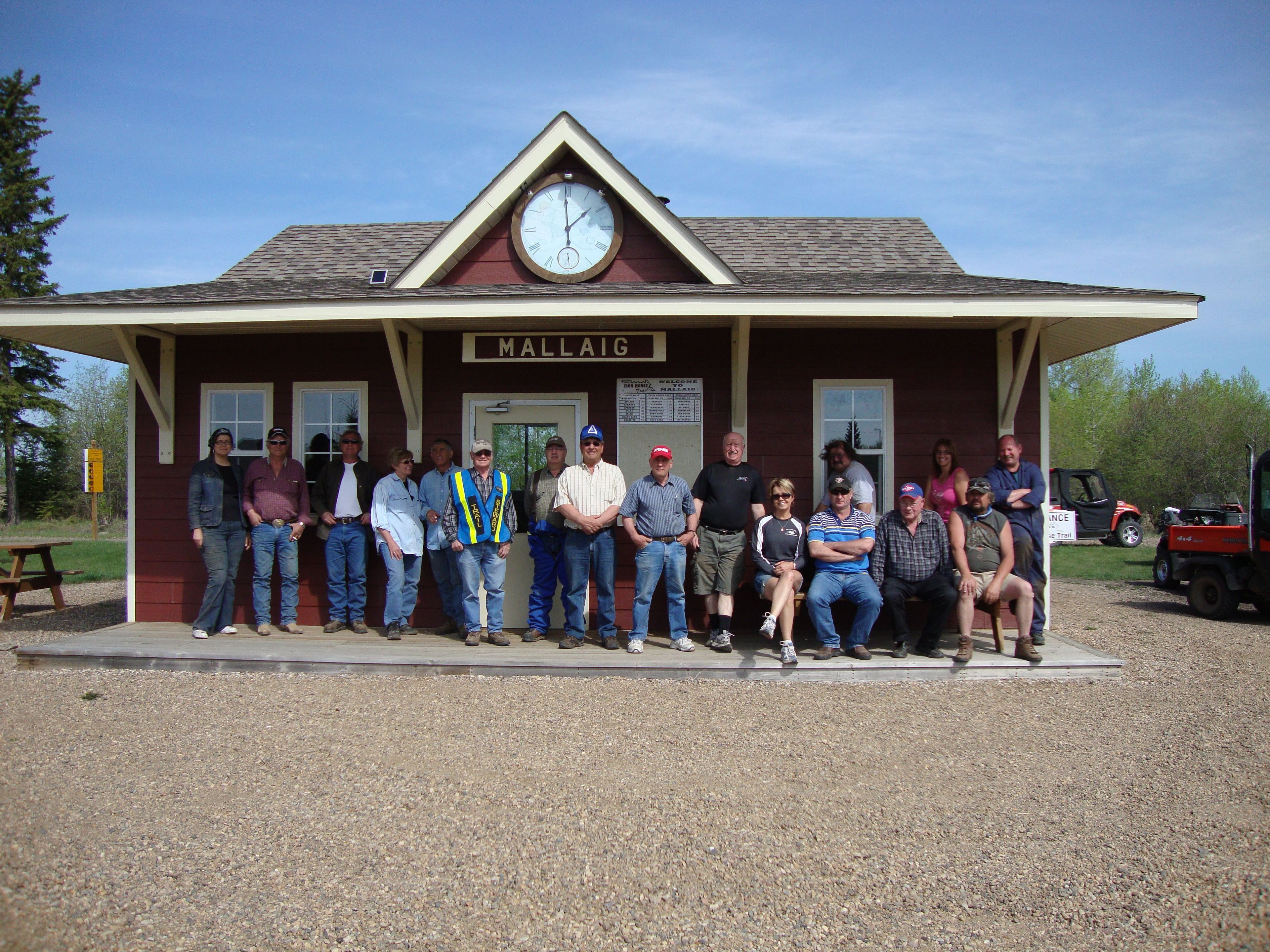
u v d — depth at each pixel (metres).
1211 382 36.38
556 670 6.72
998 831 4.01
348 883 3.45
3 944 2.96
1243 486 32.97
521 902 3.32
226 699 6.11
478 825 4.00
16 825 3.96
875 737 5.34
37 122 35.38
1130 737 5.40
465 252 8.24
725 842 3.85
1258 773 4.81
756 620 8.10
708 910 3.28
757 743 5.19
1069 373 40.56
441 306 7.07
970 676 6.77
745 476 7.23
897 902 3.36
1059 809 4.27
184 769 4.72
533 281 8.26
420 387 8.32
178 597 8.47
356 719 5.63
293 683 6.54
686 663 6.70
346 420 8.50
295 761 4.85
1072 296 6.96
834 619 8.16
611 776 4.64
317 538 8.38
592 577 8.18
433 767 4.75
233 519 7.75
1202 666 7.56
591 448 7.23
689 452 8.23
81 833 3.88
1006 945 3.07
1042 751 5.12
